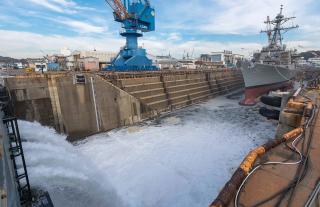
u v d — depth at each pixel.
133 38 42.75
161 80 42.34
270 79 42.97
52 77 23.72
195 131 28.67
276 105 32.16
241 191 5.70
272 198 5.42
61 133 24.30
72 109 25.38
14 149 13.73
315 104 17.44
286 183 6.07
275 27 47.56
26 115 21.55
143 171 18.59
